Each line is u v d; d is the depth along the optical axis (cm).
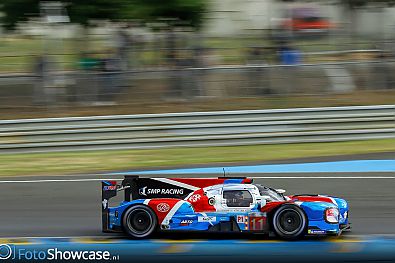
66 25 6550
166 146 5578
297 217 2817
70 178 4531
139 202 2875
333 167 4834
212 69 6312
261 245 2788
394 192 4009
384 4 6988
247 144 5628
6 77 6162
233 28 6812
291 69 6378
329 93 6400
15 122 5491
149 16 6462
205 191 2888
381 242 2858
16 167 5003
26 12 6569
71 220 3350
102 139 5544
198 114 5619
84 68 6406
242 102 6253
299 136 5669
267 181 4366
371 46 6900
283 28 6844
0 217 3431
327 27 6938
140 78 6241
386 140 5731
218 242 2850
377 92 6506
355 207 3631
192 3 6469
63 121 5528
